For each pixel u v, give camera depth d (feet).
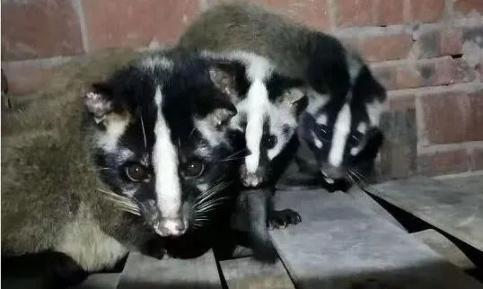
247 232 2.27
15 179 1.99
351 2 2.91
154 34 2.81
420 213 2.26
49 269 2.03
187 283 1.86
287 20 2.83
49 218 2.05
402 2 2.94
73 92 2.19
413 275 1.79
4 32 2.68
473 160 3.08
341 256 1.93
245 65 2.47
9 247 2.00
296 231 2.16
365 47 2.95
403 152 2.83
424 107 3.03
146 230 2.07
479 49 3.02
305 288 1.74
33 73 2.72
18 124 2.10
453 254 2.18
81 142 2.06
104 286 2.06
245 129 2.36
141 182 1.97
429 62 3.00
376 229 2.14
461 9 2.98
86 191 2.07
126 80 2.05
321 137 2.72
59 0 2.71
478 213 2.23
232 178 2.22
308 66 2.74
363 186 2.68
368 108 2.77
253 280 1.93
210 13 2.77
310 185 2.72
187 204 1.97
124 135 1.97
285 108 2.52
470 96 3.04
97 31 2.76
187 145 1.97
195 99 2.01
